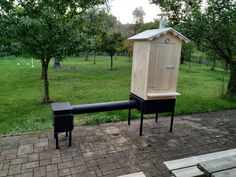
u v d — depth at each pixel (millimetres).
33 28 4625
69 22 5230
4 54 4961
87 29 5844
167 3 5785
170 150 2973
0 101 5961
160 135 3471
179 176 2223
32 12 4852
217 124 4062
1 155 2730
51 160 2641
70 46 4980
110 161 2654
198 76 12312
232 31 5312
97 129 3650
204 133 3609
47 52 5387
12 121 4211
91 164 2576
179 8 5805
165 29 3113
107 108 3264
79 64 17484
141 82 3322
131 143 3158
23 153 2791
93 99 6238
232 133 3641
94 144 3096
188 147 3078
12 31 4570
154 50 3096
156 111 3379
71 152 2850
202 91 7605
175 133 3572
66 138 3262
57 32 4836
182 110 4793
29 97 6492
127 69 14430
